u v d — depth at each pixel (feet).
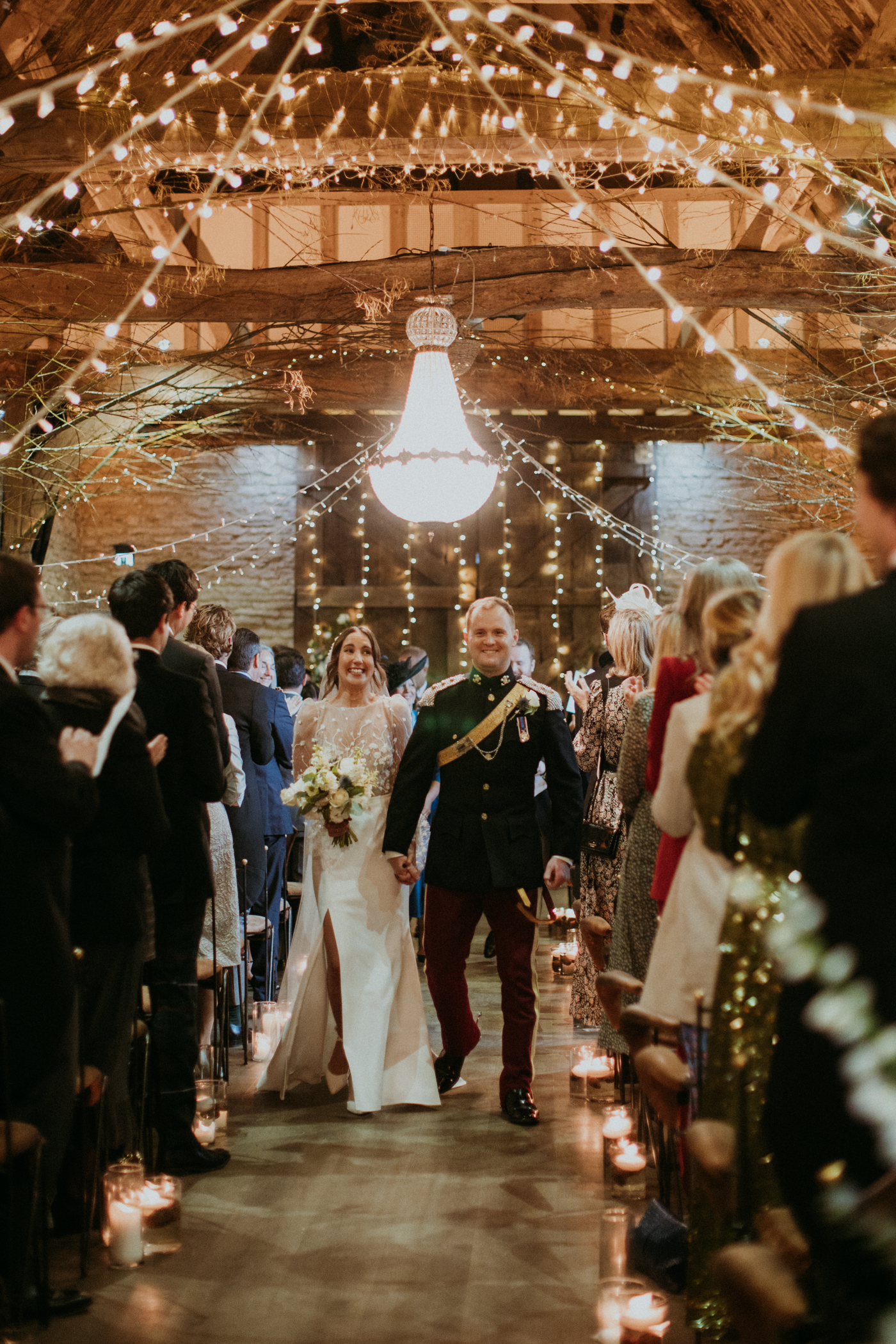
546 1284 9.32
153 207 18.99
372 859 14.57
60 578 34.47
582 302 21.88
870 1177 5.74
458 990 14.57
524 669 24.90
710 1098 7.75
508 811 14.20
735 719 7.56
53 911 8.35
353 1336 8.45
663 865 9.58
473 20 21.03
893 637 6.04
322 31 31.22
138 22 20.77
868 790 5.88
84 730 8.95
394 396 29.96
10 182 21.59
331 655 15.39
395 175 22.31
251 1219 10.69
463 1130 13.30
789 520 36.09
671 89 13.69
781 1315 5.84
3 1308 8.24
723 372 29.32
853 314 21.67
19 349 24.47
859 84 19.15
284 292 22.24
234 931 15.16
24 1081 8.17
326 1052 15.42
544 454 36.81
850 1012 5.70
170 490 36.50
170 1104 11.77
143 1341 8.35
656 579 36.65
